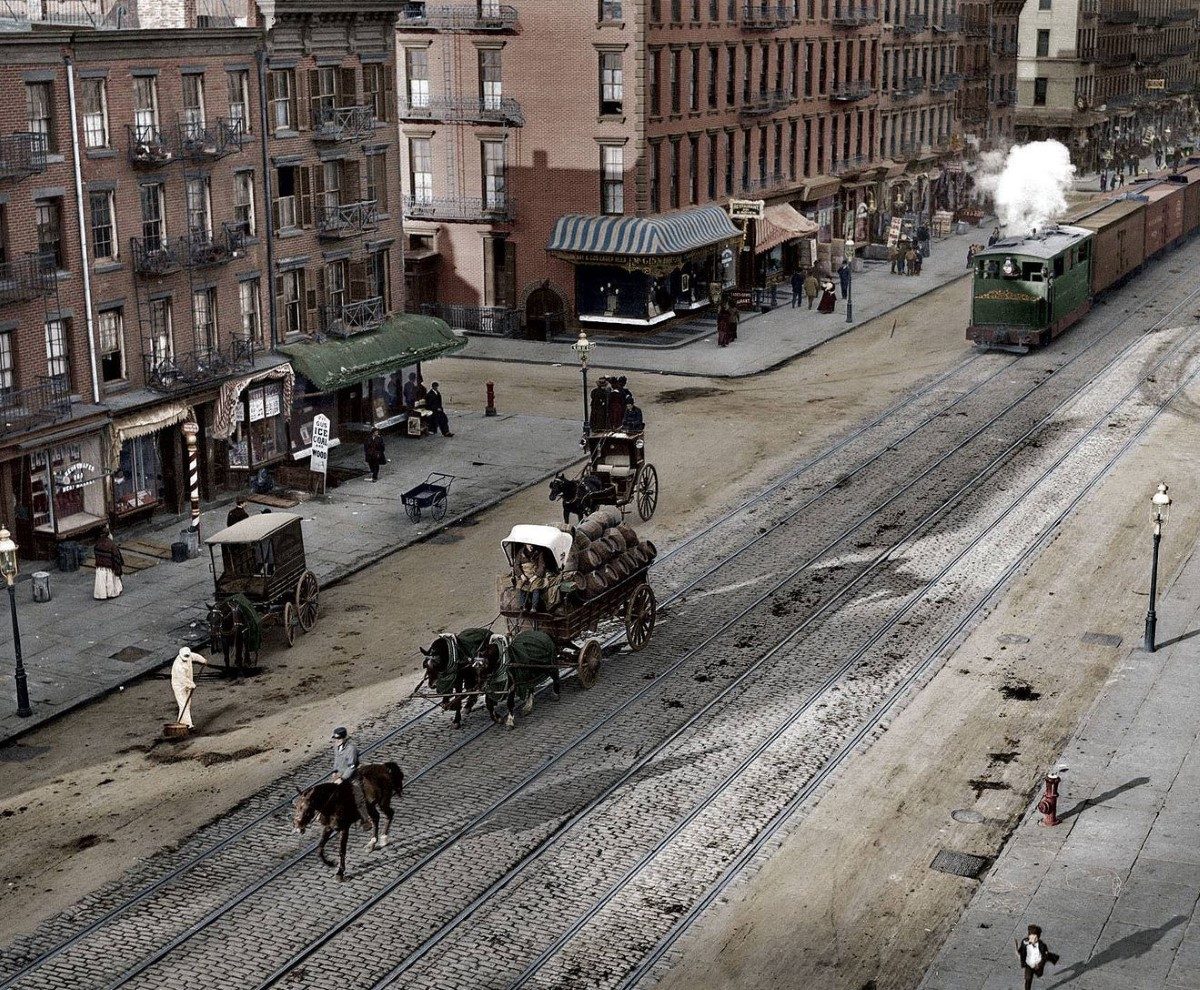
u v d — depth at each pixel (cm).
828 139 8475
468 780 2714
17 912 2309
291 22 4509
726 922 2258
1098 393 5616
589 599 3073
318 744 2880
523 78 6581
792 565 3822
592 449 4212
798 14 7850
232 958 2170
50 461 3869
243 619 3216
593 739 2870
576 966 2145
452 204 6812
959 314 7275
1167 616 3466
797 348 6519
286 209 4619
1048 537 4022
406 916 2277
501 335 6812
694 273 7088
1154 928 2222
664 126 6638
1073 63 12812
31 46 3638
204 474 4344
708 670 3186
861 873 2398
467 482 4612
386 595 3688
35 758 2853
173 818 2605
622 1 6322
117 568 3619
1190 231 9725
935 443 4966
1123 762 2766
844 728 2908
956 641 3331
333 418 4919
